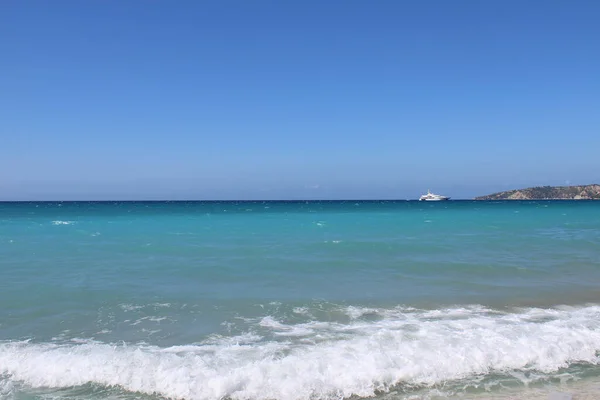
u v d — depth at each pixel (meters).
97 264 17.88
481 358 7.92
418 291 13.62
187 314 11.03
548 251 21.89
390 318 10.68
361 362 7.62
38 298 12.46
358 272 16.59
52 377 7.19
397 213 64.50
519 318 10.66
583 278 15.59
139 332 9.65
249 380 6.95
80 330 9.77
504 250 22.20
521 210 75.25
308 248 22.66
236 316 10.87
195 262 18.47
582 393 6.70
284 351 8.30
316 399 6.60
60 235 28.91
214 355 8.12
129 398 6.61
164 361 7.71
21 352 8.21
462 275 16.09
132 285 14.20
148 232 31.55
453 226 37.59
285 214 62.53
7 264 17.78
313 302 12.24
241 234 30.23
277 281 15.00
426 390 6.87
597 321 10.39
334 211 74.81
